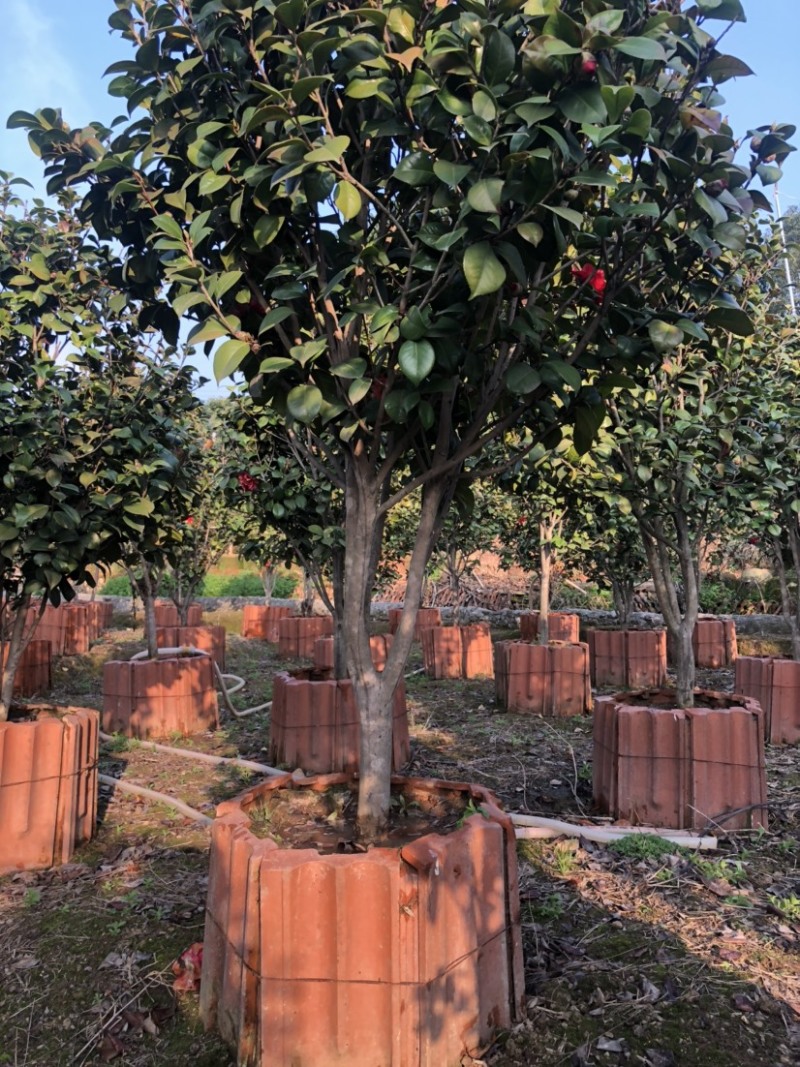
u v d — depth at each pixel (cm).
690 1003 222
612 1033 208
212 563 948
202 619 1323
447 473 243
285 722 480
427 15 184
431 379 201
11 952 258
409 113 193
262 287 228
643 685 800
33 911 288
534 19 171
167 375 397
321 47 182
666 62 185
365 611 238
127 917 278
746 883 306
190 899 292
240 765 475
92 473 348
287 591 1822
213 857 219
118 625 1366
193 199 229
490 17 178
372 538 242
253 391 233
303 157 187
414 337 184
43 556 328
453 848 196
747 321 227
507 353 221
